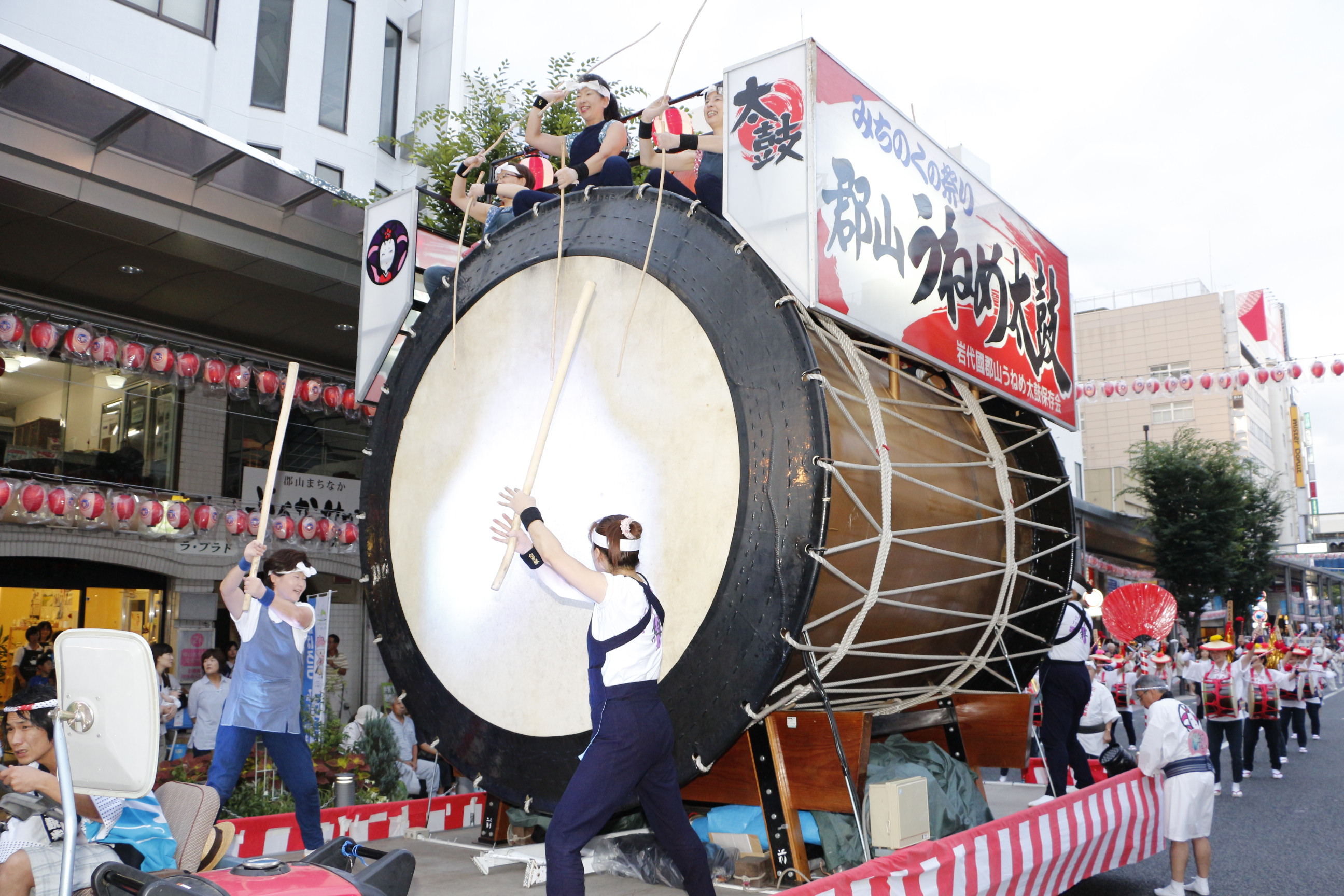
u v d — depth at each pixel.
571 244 4.84
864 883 3.36
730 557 3.87
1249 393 56.94
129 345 9.70
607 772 3.14
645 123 5.80
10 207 8.18
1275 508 31.94
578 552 4.42
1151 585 6.89
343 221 9.49
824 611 4.00
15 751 2.62
